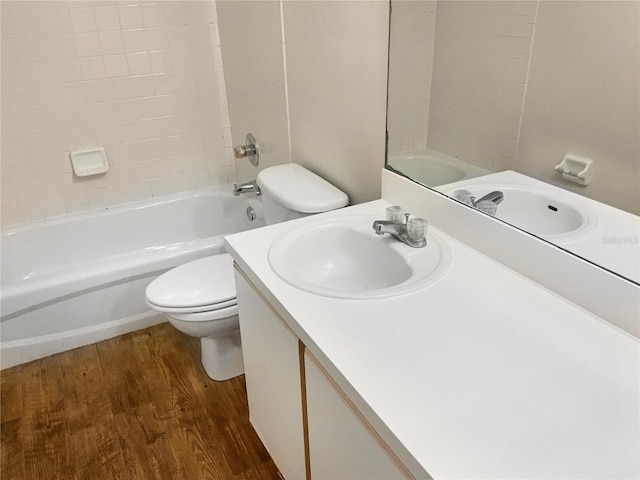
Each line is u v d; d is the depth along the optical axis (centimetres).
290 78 197
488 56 115
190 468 168
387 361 90
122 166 264
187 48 258
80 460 172
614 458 71
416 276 117
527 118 109
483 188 123
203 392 200
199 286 183
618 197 94
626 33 89
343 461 102
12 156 239
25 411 193
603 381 85
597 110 95
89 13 233
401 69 138
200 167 283
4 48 223
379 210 152
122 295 231
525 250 112
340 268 143
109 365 216
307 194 171
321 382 102
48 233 250
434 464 71
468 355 91
